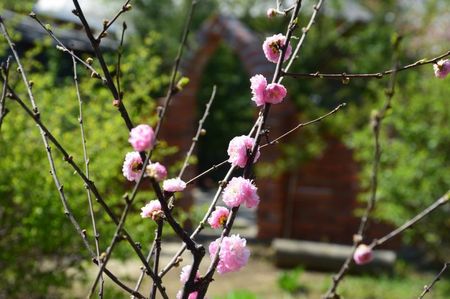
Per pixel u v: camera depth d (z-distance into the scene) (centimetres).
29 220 446
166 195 189
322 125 1046
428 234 782
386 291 768
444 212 759
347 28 1501
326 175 1075
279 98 192
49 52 650
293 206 1087
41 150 457
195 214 546
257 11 1786
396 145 784
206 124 2180
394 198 780
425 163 759
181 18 2156
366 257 203
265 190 1071
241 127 2211
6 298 468
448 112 771
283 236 1083
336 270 888
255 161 198
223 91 2189
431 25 1259
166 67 1711
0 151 461
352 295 753
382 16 1459
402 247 1046
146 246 470
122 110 172
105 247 462
